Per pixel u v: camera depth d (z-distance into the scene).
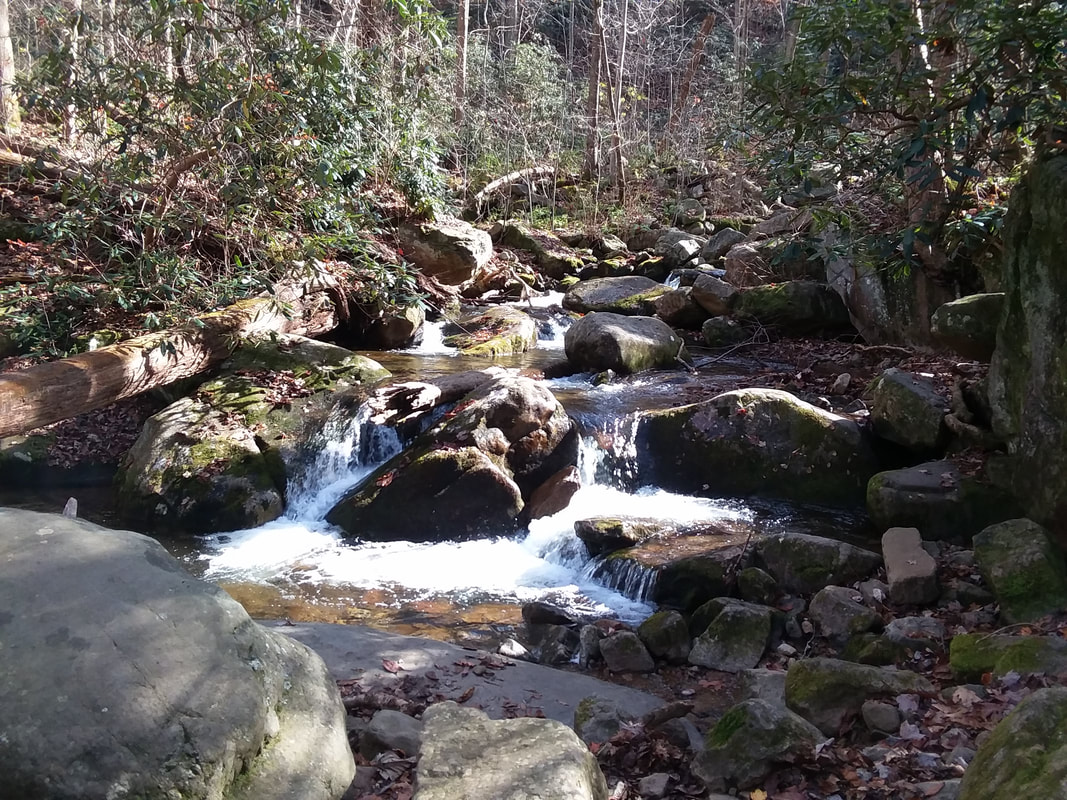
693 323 12.30
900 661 4.72
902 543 5.80
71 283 9.02
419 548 7.24
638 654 5.24
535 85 19.03
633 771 3.70
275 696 2.80
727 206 17.44
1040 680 3.97
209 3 8.84
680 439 7.92
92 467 8.79
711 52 23.27
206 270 10.23
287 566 6.90
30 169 9.57
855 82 5.61
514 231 15.98
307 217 9.66
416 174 12.27
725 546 6.34
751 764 3.46
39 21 11.52
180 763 2.42
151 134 8.90
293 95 8.73
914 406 7.11
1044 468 5.45
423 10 10.62
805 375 9.42
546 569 6.84
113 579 2.75
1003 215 6.26
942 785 3.19
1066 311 5.23
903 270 7.31
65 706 2.39
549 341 12.70
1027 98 5.12
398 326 11.72
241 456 8.06
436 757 2.90
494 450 7.64
